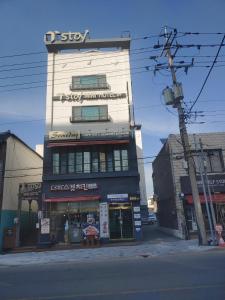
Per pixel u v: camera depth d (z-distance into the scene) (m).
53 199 26.11
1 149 27.03
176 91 22.78
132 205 26.31
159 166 36.28
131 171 26.86
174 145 28.38
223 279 9.21
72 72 29.58
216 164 27.64
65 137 27.14
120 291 8.52
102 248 23.20
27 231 30.02
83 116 28.53
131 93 29.00
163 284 9.06
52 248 24.75
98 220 26.08
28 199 27.41
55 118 28.44
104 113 28.58
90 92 29.11
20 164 29.80
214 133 28.33
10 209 26.94
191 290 8.09
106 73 29.56
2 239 25.14
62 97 28.80
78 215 26.25
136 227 25.78
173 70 22.97
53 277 11.75
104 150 27.61
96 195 26.34
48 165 27.09
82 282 10.26
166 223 34.16
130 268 12.75
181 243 23.05
